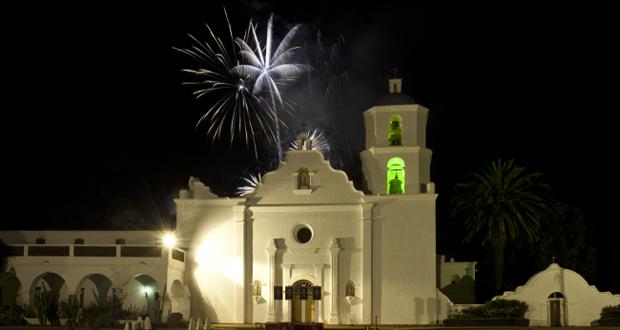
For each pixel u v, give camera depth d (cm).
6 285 6288
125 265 6462
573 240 8469
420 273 6775
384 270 6812
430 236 6812
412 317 6738
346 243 6881
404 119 7194
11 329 5512
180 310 6812
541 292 6594
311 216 6950
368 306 6756
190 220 7044
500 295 6962
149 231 7312
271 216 6988
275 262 6912
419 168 7100
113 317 6103
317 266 6856
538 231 7975
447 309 6719
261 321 6875
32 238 7319
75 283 6438
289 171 7019
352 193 6931
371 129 7294
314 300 6831
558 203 8550
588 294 6556
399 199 6875
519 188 7525
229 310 6894
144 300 7044
